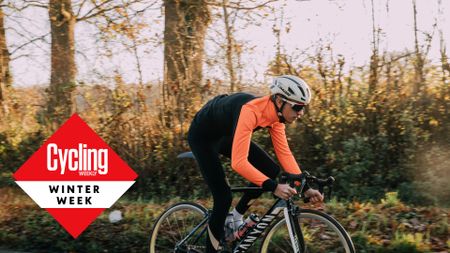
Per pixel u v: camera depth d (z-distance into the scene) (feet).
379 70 25.72
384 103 25.39
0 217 21.12
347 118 25.67
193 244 15.43
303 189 13.50
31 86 31.58
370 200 23.41
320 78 26.11
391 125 25.31
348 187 24.82
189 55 27.91
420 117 25.02
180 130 27.30
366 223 17.74
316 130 25.70
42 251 19.43
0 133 31.48
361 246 16.58
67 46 31.55
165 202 25.41
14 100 32.37
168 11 29.07
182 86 27.32
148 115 27.81
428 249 16.06
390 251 16.33
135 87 27.84
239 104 13.67
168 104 27.55
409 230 17.39
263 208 19.72
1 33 32.55
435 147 24.71
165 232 16.46
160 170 27.43
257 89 27.04
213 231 14.28
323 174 25.52
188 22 28.71
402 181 25.16
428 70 25.31
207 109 14.43
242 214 14.79
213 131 14.24
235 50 27.17
